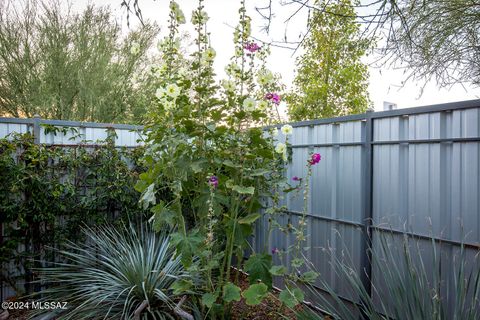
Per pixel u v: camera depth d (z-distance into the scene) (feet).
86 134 13.79
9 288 12.20
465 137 7.35
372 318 6.75
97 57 26.04
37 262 12.46
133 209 13.69
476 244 7.06
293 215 12.14
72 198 12.96
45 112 25.11
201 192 8.22
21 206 11.96
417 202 8.31
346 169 10.22
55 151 12.76
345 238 10.18
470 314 5.76
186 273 9.79
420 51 11.88
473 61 12.41
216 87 8.22
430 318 5.83
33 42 24.72
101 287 9.72
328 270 10.66
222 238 10.63
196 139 8.57
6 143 11.84
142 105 26.13
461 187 7.45
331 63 21.29
